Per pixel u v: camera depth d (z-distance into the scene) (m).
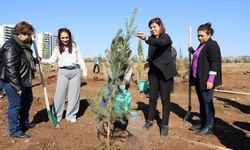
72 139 3.07
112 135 2.96
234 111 4.63
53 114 3.59
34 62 3.32
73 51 3.54
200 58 3.15
